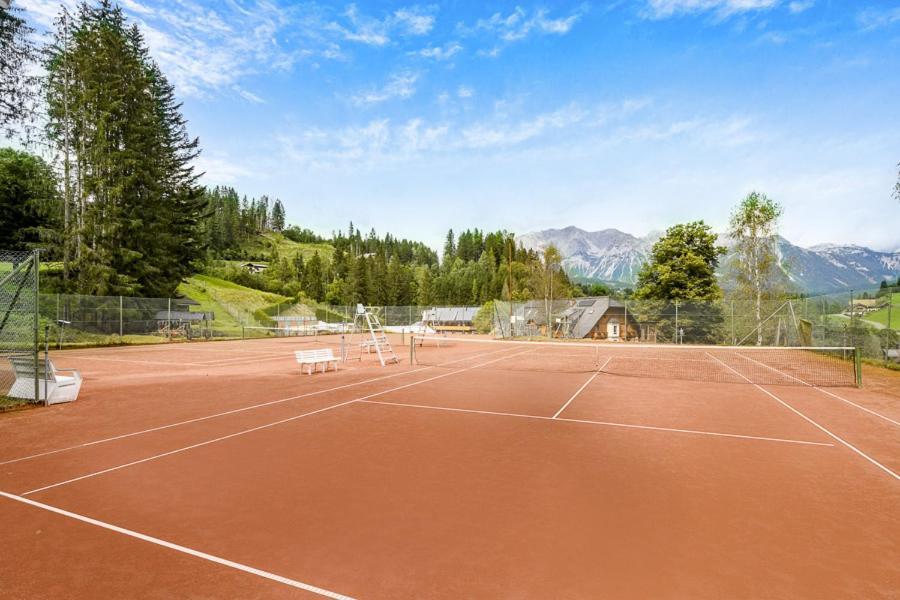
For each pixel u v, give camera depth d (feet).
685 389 42.65
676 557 12.94
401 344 108.88
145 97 139.64
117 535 14.20
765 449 23.40
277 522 14.98
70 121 116.57
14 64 97.96
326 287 349.20
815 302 86.99
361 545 13.53
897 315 68.08
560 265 151.94
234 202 581.94
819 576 12.03
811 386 45.09
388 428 27.30
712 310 112.98
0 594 11.21
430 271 544.21
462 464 20.80
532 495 17.26
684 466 20.67
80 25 130.00
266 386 43.11
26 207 133.18
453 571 12.17
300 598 11.03
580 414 31.45
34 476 19.20
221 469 19.98
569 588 11.41
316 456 21.84
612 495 17.30
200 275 251.60
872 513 15.90
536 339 133.90
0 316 40.78
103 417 29.99
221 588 11.44
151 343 105.19
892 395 39.70
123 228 126.41
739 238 115.75
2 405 33.17
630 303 129.08
